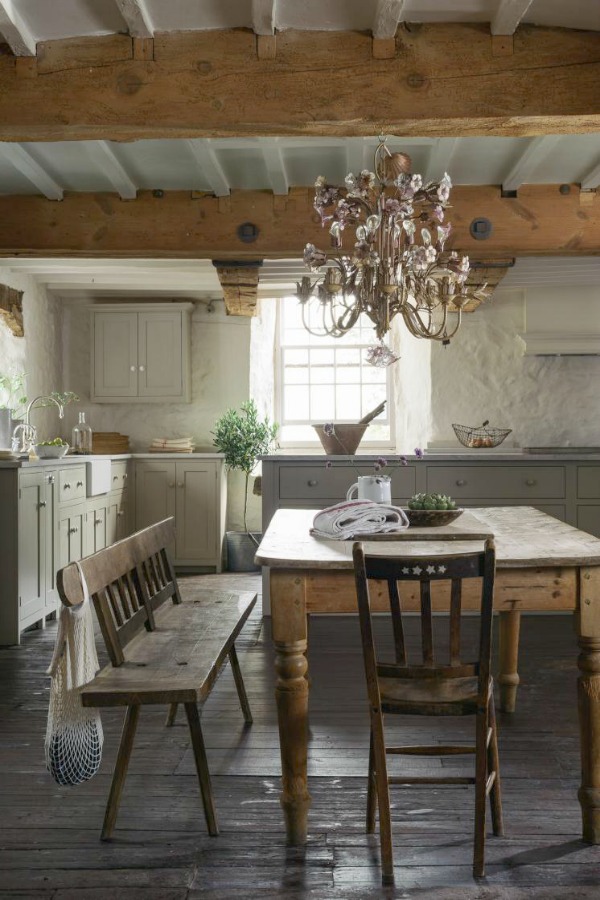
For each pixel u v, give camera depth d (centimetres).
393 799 294
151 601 341
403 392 844
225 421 794
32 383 758
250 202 525
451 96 342
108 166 461
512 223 529
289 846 259
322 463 611
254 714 386
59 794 300
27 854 254
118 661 279
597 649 266
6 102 345
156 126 346
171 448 800
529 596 271
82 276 766
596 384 750
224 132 353
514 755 334
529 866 246
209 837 265
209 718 381
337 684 436
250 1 324
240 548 793
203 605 380
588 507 611
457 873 242
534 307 725
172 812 283
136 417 840
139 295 834
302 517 408
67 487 605
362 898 229
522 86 341
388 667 243
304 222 524
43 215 529
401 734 359
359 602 241
